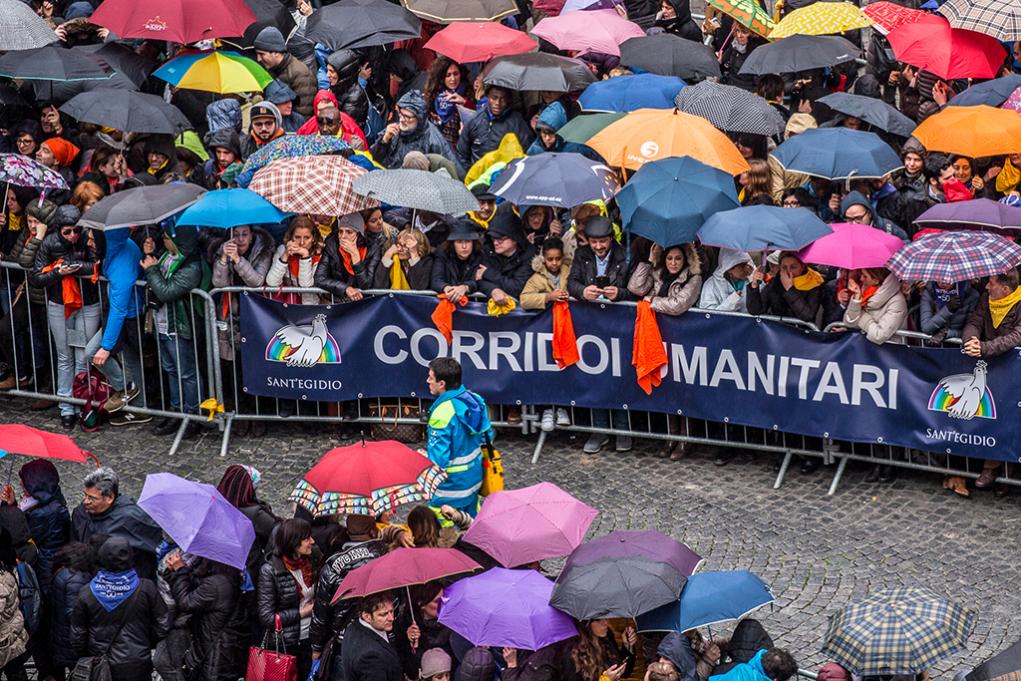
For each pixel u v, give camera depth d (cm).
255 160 3081
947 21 3612
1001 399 2644
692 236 2758
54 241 3016
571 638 2016
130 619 2100
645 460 2966
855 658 1827
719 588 1970
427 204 2833
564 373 2959
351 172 2936
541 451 3012
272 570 2109
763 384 2830
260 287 2966
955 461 2784
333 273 2962
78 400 3103
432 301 2947
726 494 2825
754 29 3800
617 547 2047
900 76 3884
